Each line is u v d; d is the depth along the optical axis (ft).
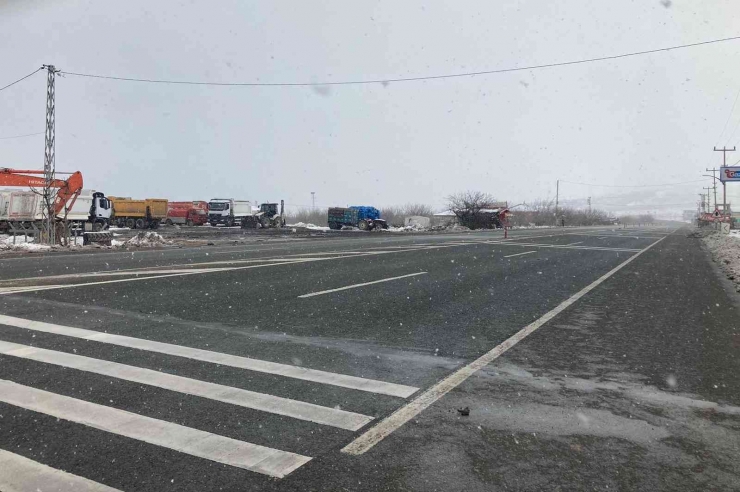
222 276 38.27
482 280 38.96
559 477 10.20
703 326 24.50
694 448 11.57
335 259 52.49
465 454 11.09
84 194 123.75
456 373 16.67
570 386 15.61
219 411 13.23
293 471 10.28
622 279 41.88
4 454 10.83
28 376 15.61
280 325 23.04
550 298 31.78
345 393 14.67
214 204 185.98
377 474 10.20
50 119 88.17
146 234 80.84
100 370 16.30
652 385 15.83
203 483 9.81
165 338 20.43
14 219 95.09
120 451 11.02
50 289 31.71
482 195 206.90
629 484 10.00
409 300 29.84
